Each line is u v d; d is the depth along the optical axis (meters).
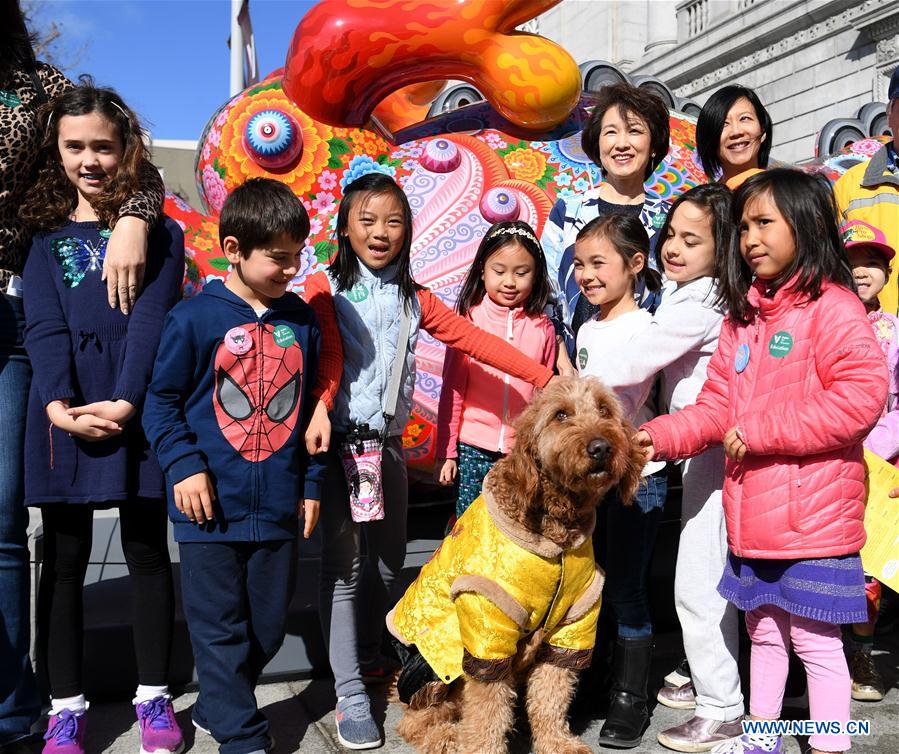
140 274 2.67
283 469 2.70
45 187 2.73
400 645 2.96
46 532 2.77
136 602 2.82
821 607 2.39
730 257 2.66
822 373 2.42
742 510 2.55
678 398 2.99
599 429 2.44
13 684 2.69
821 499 2.41
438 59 4.25
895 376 3.45
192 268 4.05
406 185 4.25
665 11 18.25
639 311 3.05
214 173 4.32
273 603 2.74
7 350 2.72
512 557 2.54
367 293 3.06
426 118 5.05
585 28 19.64
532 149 4.54
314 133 4.23
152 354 2.67
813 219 2.44
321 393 2.85
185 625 3.34
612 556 2.99
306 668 3.44
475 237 4.14
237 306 2.69
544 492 2.54
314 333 2.84
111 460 2.66
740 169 3.93
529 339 3.27
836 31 13.65
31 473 2.63
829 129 6.50
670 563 4.10
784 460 2.46
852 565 2.44
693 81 16.88
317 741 2.94
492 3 4.13
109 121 2.68
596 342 3.04
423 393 4.12
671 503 4.91
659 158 3.68
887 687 3.37
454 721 2.95
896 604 3.96
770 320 2.57
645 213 3.62
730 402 2.65
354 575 3.05
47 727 2.89
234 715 2.63
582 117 4.72
